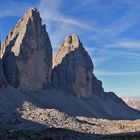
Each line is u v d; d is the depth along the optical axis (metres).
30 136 73.38
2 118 186.75
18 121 183.00
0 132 77.31
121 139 99.56
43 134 79.88
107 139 101.12
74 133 97.25
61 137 82.19
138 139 97.44
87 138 94.50
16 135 73.62
